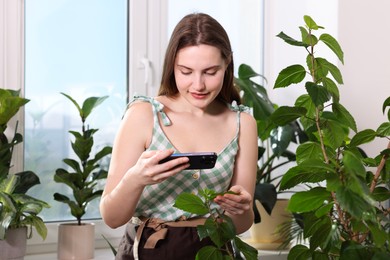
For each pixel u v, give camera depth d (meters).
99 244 2.88
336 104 1.26
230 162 1.58
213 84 1.49
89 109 2.60
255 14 3.23
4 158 2.46
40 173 2.79
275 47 3.22
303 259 1.18
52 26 2.79
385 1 2.87
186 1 3.07
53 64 2.80
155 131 1.55
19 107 2.44
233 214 1.46
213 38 1.46
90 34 2.87
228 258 1.21
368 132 1.21
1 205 2.30
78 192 2.57
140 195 1.45
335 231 1.12
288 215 2.80
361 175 0.95
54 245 2.80
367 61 2.85
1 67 2.65
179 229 1.52
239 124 1.64
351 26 2.82
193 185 1.55
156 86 3.00
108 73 2.92
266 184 2.65
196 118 1.60
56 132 2.82
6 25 2.65
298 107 1.21
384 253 1.05
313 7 2.97
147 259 1.51
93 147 2.89
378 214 1.09
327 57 2.89
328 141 1.29
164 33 3.01
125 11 2.94
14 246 2.34
